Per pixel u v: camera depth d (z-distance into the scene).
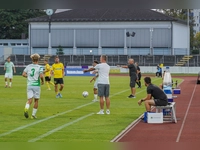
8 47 108.12
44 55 103.25
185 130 19.86
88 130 19.72
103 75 25.27
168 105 22.45
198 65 97.56
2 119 23.06
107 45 108.81
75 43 109.62
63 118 23.61
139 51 107.38
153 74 89.38
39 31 110.62
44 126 20.77
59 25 109.81
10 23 131.25
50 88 47.22
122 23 107.62
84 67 81.94
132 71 36.66
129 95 39.25
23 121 22.39
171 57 99.00
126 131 19.56
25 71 23.03
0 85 51.69
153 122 21.97
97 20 108.12
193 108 29.28
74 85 52.91
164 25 106.06
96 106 29.69
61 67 36.19
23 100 33.66
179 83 59.50
